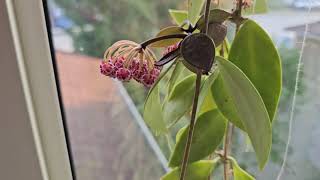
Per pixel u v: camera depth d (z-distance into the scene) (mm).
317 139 516
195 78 472
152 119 476
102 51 524
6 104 461
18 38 448
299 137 518
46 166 524
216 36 430
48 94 492
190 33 429
